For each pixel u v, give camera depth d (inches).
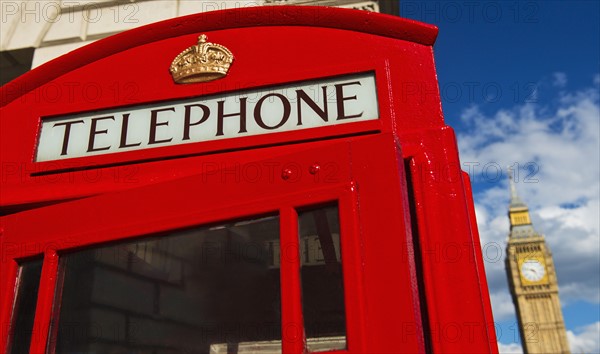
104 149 67.5
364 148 54.6
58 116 71.9
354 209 52.4
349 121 61.9
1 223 67.2
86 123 70.1
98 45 73.9
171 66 70.2
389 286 49.0
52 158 69.3
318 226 54.5
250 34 70.2
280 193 55.6
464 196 57.0
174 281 68.9
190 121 66.3
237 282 63.6
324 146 56.1
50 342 60.7
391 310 48.2
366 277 50.1
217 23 71.6
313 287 52.6
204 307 68.9
